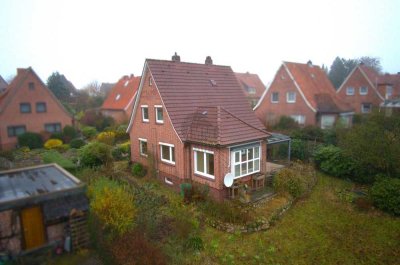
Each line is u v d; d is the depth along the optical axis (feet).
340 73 259.39
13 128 109.29
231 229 41.96
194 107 61.36
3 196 30.73
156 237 38.32
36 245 32.99
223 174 50.47
